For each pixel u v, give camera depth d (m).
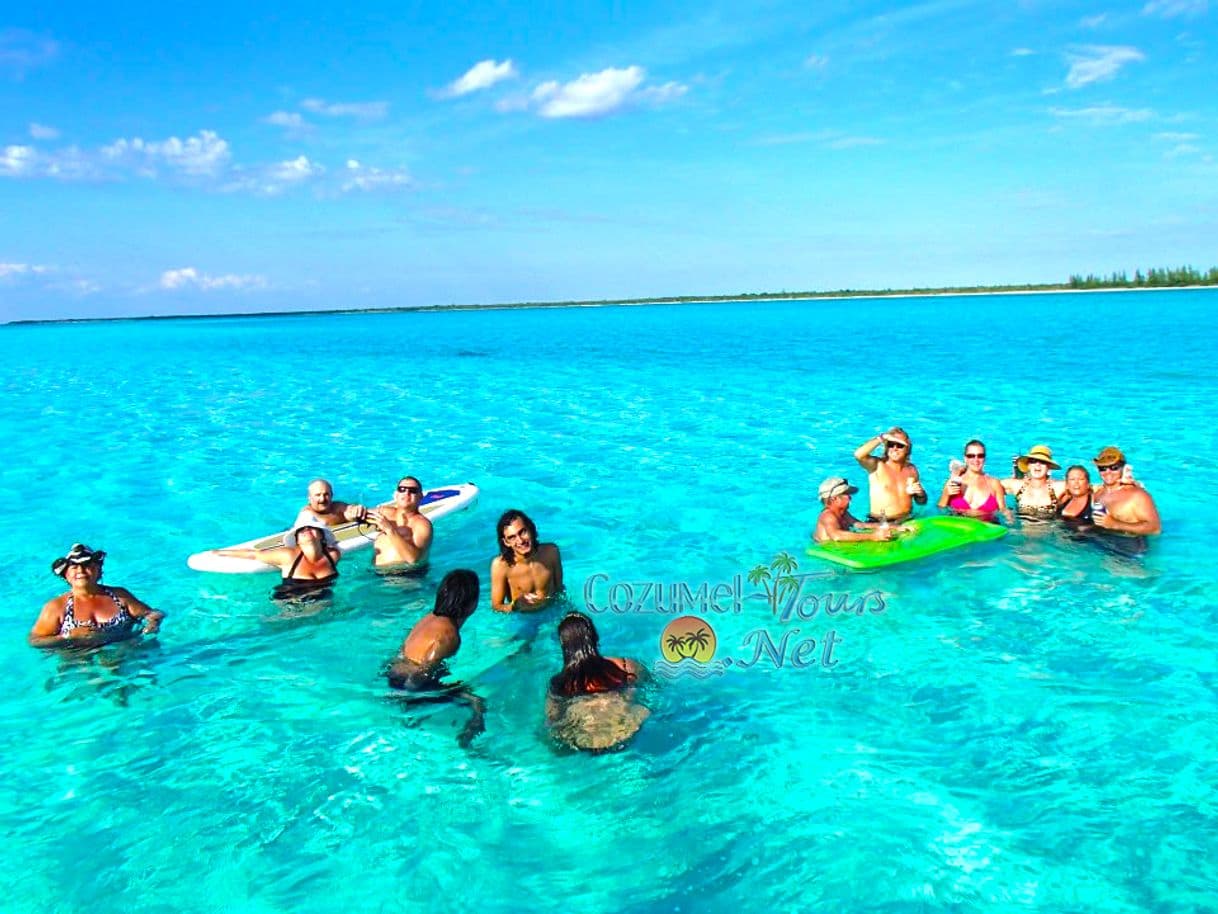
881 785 4.33
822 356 31.53
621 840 3.95
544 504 10.20
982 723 4.91
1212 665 5.55
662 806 4.19
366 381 26.55
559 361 32.94
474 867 3.79
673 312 146.50
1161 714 4.96
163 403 21.09
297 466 12.98
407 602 7.00
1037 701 5.15
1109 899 3.50
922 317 69.94
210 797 4.37
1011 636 6.07
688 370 27.44
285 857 3.90
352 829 4.09
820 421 16.06
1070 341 33.81
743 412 17.53
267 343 54.03
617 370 28.39
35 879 3.78
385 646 6.16
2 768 4.68
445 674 5.64
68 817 4.24
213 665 5.89
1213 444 12.59
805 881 3.64
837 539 8.00
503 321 106.31
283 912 3.56
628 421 16.72
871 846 3.86
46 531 9.51
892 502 8.75
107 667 5.88
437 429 16.30
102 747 4.88
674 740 4.77
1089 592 6.84
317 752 4.77
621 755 4.63
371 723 5.06
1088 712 5.00
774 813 4.12
